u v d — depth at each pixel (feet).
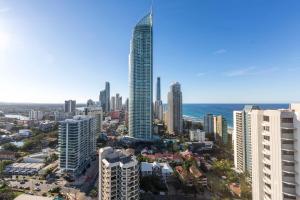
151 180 461.78
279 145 194.59
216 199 409.69
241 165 553.23
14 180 520.42
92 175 561.84
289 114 193.88
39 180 523.70
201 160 634.84
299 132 187.32
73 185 492.95
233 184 472.85
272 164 202.28
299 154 187.01
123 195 316.60
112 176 318.24
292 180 190.80
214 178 522.88
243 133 533.55
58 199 387.96
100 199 338.95
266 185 209.77
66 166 558.97
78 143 573.74
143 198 413.80
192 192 433.07
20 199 380.58
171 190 453.17
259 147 217.97
